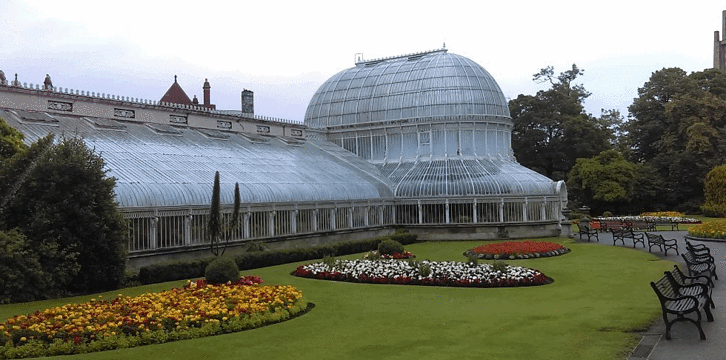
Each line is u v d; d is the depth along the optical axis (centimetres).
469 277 3042
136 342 1828
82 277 2789
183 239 3650
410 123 6925
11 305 2409
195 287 2562
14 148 3033
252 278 2922
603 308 2358
